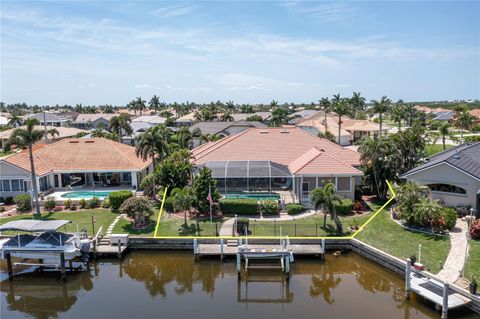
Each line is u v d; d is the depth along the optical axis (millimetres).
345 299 27875
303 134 57875
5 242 32719
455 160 40500
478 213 37062
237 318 25453
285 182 48781
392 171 44344
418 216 34969
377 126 100625
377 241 33656
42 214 42562
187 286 30547
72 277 32469
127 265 34688
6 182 48250
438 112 167000
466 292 24203
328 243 34750
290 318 25312
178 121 135250
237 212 41031
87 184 54812
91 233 37062
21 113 182750
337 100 106875
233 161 49375
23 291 30453
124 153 55375
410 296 26578
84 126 141125
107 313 26391
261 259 33688
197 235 36000
